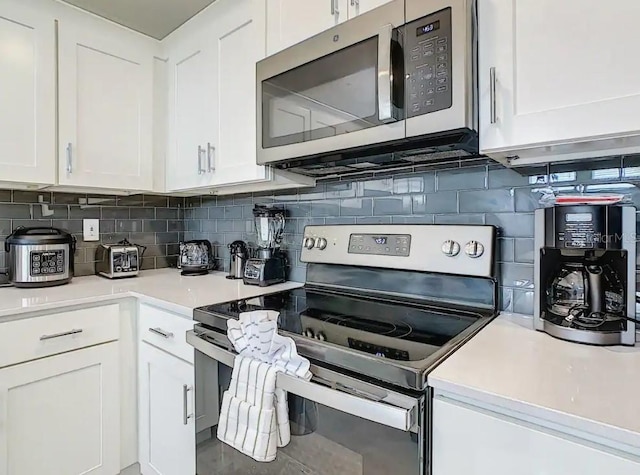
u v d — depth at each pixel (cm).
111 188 183
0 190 178
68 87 168
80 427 149
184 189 189
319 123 121
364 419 82
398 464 77
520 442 64
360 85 109
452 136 98
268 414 92
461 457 71
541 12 83
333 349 89
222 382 116
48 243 173
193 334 124
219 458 118
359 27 109
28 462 136
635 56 73
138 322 164
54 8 163
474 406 69
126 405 163
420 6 97
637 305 97
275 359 96
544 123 83
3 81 151
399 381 77
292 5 132
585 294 93
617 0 75
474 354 84
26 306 135
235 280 191
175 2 163
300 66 126
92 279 194
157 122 198
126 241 212
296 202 180
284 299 143
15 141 154
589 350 85
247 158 153
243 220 209
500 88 88
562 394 64
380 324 111
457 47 91
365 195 153
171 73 194
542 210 99
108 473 157
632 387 67
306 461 92
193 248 214
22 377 135
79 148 171
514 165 114
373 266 140
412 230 133
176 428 141
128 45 186
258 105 142
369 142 108
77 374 149
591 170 105
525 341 92
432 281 133
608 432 55
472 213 126
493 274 117
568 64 80
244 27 152
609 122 75
